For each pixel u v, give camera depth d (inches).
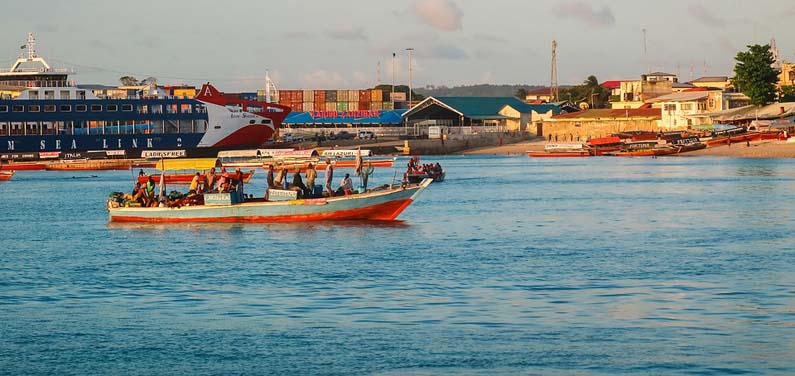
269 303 1732.3
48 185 5610.2
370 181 5457.7
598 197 4124.0
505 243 2522.1
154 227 2878.9
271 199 2891.2
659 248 2390.5
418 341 1450.5
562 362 1337.4
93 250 2449.6
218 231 2743.6
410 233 2723.9
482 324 1549.0
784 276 1940.2
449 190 4690.0
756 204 3634.4
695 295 1753.2
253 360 1376.7
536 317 1592.0
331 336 1488.7
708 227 2856.8
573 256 2267.5
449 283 1903.3
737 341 1425.9
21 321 1624.0
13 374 1331.2
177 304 1740.9
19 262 2267.5
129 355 1411.2
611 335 1469.0
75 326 1583.4
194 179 3009.4
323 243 2490.2
